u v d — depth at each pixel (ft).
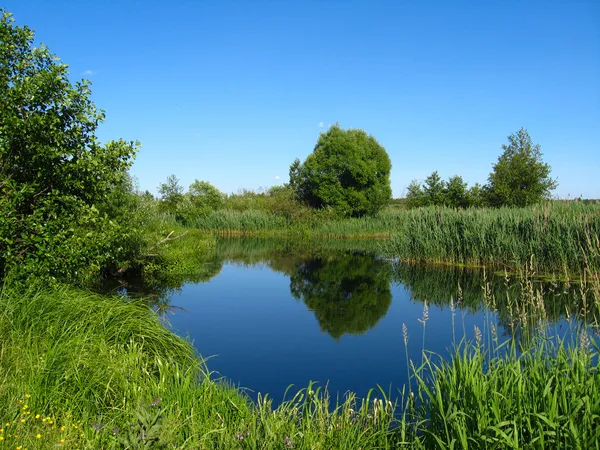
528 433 12.21
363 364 25.41
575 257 44.50
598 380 12.92
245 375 23.85
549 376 14.15
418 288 48.73
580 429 11.46
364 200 131.23
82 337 18.19
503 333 26.68
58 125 25.22
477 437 12.14
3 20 24.08
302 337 30.91
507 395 13.37
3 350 16.03
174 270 55.77
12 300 19.16
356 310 39.11
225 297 44.70
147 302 40.42
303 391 21.62
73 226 25.61
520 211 60.29
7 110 22.58
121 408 15.05
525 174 86.22
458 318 35.01
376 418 15.80
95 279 44.96
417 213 71.15
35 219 22.71
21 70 24.40
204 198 134.82
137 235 47.47
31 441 11.87
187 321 35.40
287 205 128.47
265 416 15.80
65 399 15.02
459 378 14.82
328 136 135.95
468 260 61.36
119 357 18.10
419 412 15.94
